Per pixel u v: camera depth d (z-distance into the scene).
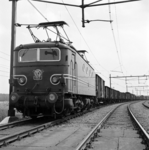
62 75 10.91
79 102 14.92
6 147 6.37
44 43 11.58
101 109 24.08
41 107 10.92
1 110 17.56
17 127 9.91
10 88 12.62
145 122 12.80
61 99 10.86
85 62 16.47
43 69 11.28
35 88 11.20
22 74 11.52
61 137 7.80
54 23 12.27
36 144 6.74
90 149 6.22
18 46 11.93
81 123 11.37
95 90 22.81
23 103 11.05
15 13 13.27
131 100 81.31
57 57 11.32
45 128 9.50
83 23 11.28
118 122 12.25
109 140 7.40
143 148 6.36
